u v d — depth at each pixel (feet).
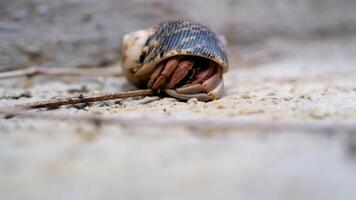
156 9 1.29
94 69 1.17
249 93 1.01
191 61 0.95
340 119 0.85
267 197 0.74
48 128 0.85
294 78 1.15
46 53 1.14
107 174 0.78
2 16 1.10
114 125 0.84
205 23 1.41
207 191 0.75
